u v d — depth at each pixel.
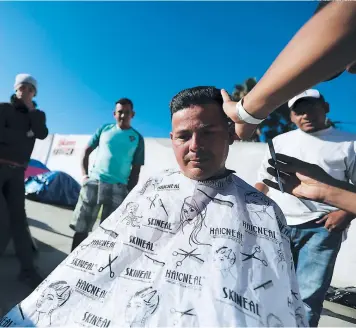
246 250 0.88
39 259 3.32
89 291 0.88
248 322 0.75
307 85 0.72
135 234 0.95
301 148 2.03
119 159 3.19
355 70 0.76
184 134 1.01
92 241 0.99
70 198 7.16
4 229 2.65
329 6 0.63
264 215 0.95
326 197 1.07
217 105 1.01
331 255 1.85
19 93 2.78
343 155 1.92
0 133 2.62
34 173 8.53
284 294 0.82
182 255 0.88
